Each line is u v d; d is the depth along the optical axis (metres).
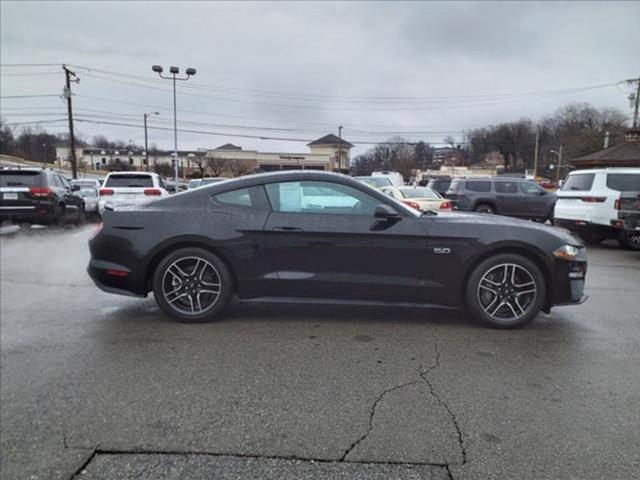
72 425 2.65
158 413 2.78
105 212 4.58
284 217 4.34
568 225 10.88
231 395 3.00
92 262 4.57
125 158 96.38
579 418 2.74
